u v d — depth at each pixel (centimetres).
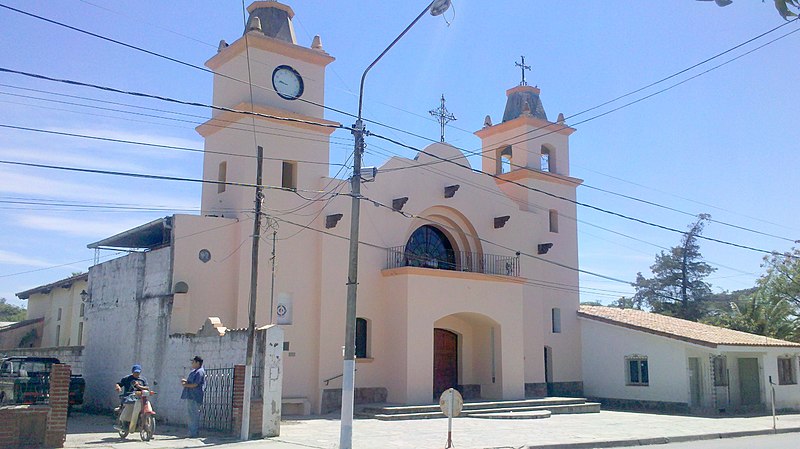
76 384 2359
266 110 2525
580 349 3388
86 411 2619
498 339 2859
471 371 2941
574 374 3341
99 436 1744
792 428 2375
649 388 3069
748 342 3020
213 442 1639
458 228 3030
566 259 3450
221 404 1841
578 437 1900
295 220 2533
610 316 3338
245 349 1833
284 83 2614
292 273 2497
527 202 3359
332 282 2558
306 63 2684
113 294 2623
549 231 3422
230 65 2648
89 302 2814
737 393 3272
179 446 1562
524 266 3198
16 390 1577
